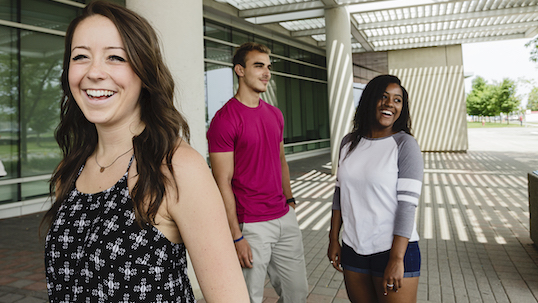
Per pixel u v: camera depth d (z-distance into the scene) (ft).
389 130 6.75
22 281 13.02
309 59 60.54
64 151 4.08
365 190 6.37
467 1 39.81
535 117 256.93
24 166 24.89
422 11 42.50
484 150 63.00
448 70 61.11
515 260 14.16
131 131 3.44
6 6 23.79
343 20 38.22
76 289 3.10
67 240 3.20
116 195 3.17
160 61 3.46
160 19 10.00
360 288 6.55
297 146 56.75
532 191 15.65
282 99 53.36
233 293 3.00
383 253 6.20
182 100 10.19
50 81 26.23
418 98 62.54
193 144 10.37
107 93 3.22
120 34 3.18
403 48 61.05
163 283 3.07
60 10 26.68
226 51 42.70
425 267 13.74
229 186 7.23
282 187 8.35
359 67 64.95
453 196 26.55
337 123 38.83
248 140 7.18
